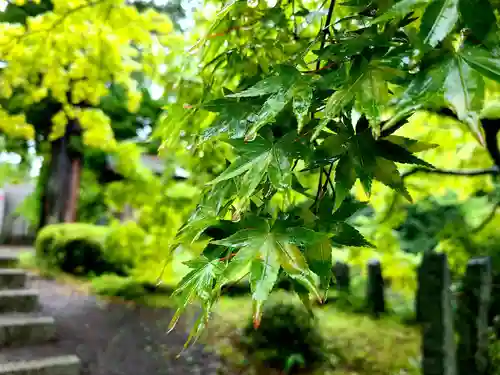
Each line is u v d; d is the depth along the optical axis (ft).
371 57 2.16
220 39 4.37
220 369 11.90
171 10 17.98
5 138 30.45
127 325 15.14
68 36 7.79
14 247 34.83
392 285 21.15
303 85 2.26
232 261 1.95
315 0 5.09
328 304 20.84
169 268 16.43
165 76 5.95
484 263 11.05
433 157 11.39
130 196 15.58
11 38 7.50
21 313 11.73
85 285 22.09
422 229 18.62
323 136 2.48
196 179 6.79
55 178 30.40
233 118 2.78
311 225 2.50
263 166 2.32
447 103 1.72
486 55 1.74
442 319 9.72
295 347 12.76
